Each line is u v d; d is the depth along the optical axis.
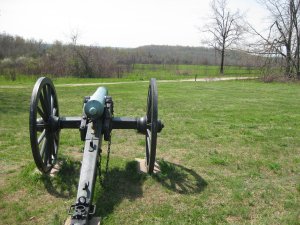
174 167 5.49
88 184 3.49
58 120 4.79
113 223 3.68
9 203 4.09
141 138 7.47
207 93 18.03
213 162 5.86
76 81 28.89
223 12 56.72
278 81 28.86
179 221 3.77
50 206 4.02
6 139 7.21
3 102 12.92
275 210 4.13
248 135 8.07
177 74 44.28
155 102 4.32
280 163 5.98
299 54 32.28
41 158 4.38
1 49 49.00
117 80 31.56
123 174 5.04
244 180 5.09
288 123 9.75
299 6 31.95
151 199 4.29
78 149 6.49
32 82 26.61
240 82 28.62
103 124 4.44
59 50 41.69
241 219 3.89
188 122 9.55
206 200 4.32
